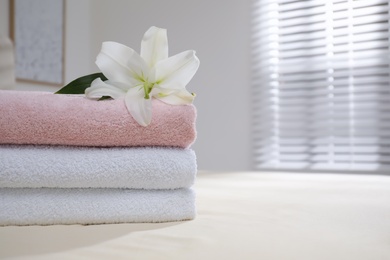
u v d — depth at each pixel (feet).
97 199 1.97
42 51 7.72
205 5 7.97
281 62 7.30
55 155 1.94
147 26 8.63
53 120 1.94
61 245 1.56
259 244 1.55
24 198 1.93
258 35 7.45
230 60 7.72
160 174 2.00
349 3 6.72
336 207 2.40
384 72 6.51
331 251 1.45
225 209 2.34
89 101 2.03
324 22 6.98
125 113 2.01
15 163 1.89
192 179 2.05
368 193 3.03
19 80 7.16
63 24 8.27
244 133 7.57
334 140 6.84
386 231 1.77
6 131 1.91
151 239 1.65
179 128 2.05
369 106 6.63
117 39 8.97
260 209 2.33
